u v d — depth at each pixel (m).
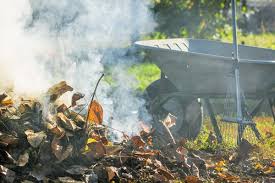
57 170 6.66
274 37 32.16
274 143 9.44
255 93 10.20
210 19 20.06
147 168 7.08
